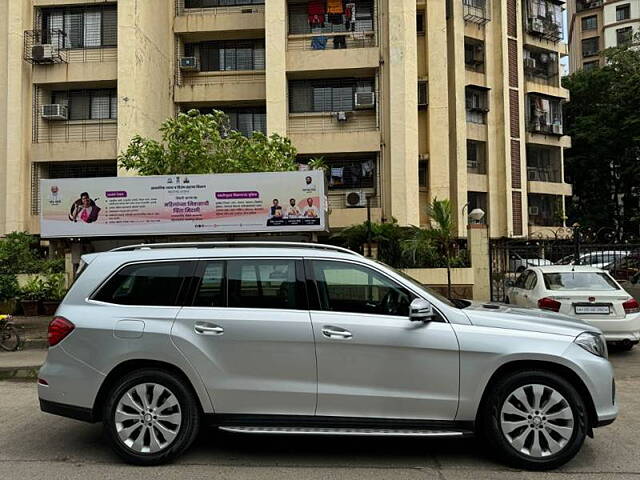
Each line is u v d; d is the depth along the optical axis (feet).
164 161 51.90
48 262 53.01
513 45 94.02
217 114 55.11
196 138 51.67
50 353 15.39
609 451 15.79
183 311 15.14
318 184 40.45
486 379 14.28
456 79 85.56
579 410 14.16
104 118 69.51
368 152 69.05
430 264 47.60
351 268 15.31
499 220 89.81
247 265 15.52
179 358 14.74
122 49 65.57
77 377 15.01
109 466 14.87
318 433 14.35
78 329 15.15
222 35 75.00
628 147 111.86
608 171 123.85
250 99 73.15
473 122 88.79
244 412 14.69
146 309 15.28
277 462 15.06
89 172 70.23
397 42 67.15
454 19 86.17
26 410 21.07
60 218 41.91
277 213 40.63
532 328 14.70
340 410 14.46
